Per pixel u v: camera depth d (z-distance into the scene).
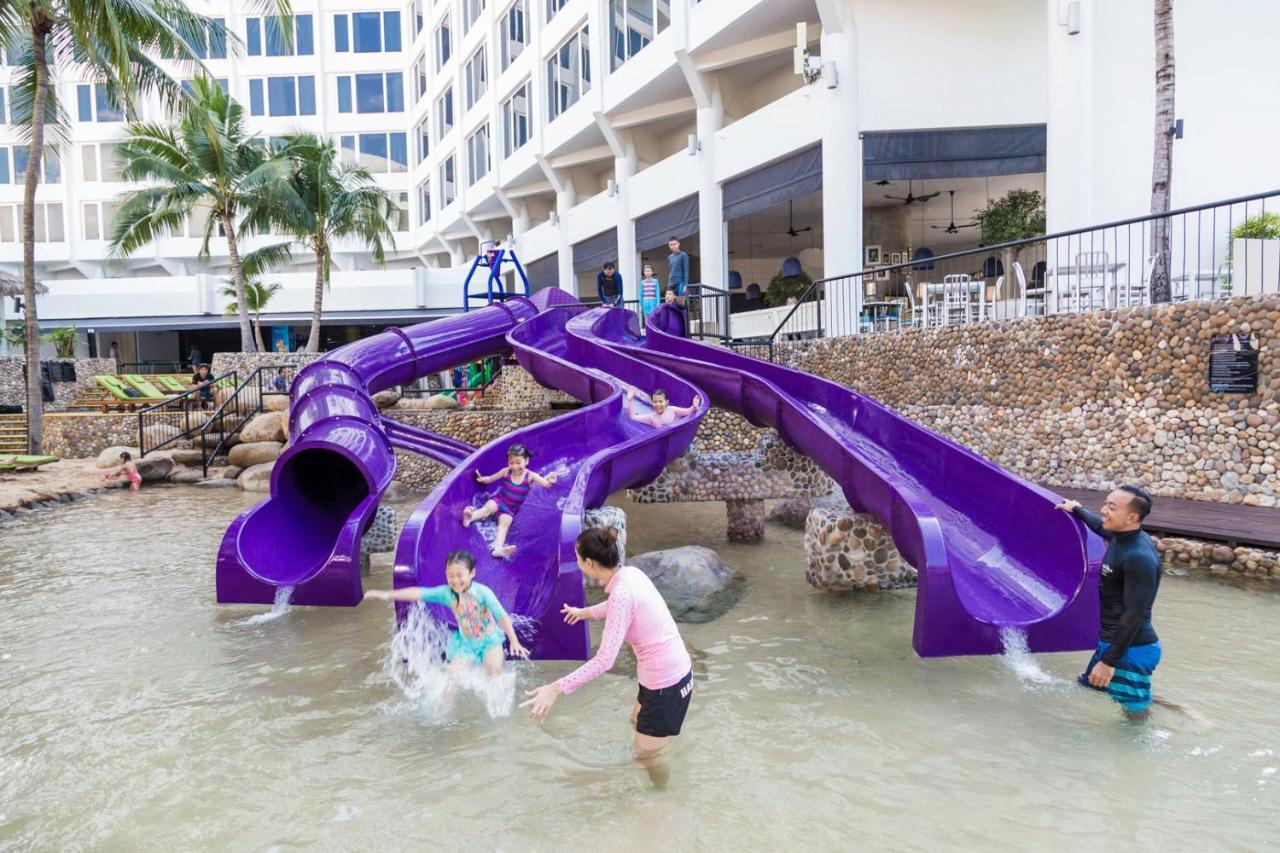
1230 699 4.77
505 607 5.95
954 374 11.92
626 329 15.37
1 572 8.58
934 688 5.09
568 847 3.41
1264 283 9.64
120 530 11.04
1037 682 5.15
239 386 19.61
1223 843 3.36
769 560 8.93
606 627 3.86
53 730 4.62
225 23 39.38
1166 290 10.47
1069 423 10.27
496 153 30.69
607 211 25.23
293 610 6.98
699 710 4.83
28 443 17.55
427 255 41.69
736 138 18.72
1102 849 3.34
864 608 6.88
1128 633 4.41
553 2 26.08
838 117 15.56
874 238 20.67
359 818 3.66
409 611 5.38
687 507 12.98
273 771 4.11
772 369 10.37
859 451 7.75
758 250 26.88
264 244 37.44
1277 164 13.60
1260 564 6.99
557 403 16.69
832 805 3.73
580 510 5.97
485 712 4.80
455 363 13.66
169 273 38.59
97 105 37.44
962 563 6.37
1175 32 13.58
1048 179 14.03
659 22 20.22
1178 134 13.09
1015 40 15.28
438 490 6.39
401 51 39.75
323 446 7.80
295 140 25.22
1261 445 8.42
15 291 28.05
